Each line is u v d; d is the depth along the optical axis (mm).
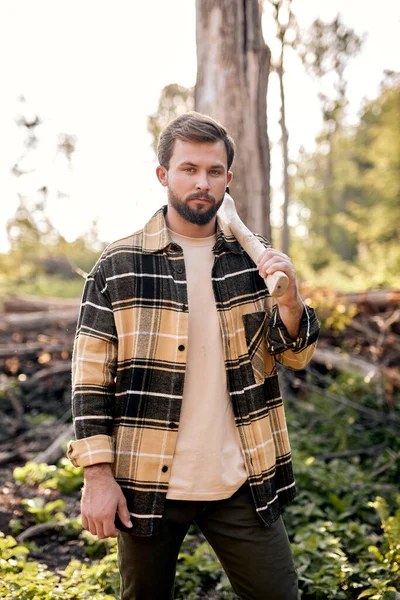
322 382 6848
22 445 5816
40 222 13477
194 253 1999
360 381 6352
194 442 1881
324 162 30766
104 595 2688
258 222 4191
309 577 2930
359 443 5355
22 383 7242
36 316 8219
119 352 1889
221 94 4137
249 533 1898
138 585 1914
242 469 1924
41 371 7520
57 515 3791
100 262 1955
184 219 1944
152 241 1961
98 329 1882
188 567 3041
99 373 1865
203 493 1877
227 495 1897
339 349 6945
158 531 1838
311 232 29000
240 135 4141
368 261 18484
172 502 1883
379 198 25891
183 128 1900
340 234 31125
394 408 5973
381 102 24578
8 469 5074
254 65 4168
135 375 1870
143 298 1896
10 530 3754
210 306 1954
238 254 2031
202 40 4184
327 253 24328
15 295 9227
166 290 1908
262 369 1990
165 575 1933
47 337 8078
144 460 1851
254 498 1897
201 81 4203
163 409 1863
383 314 6996
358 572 2967
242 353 1949
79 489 4375
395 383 6137
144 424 1863
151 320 1888
